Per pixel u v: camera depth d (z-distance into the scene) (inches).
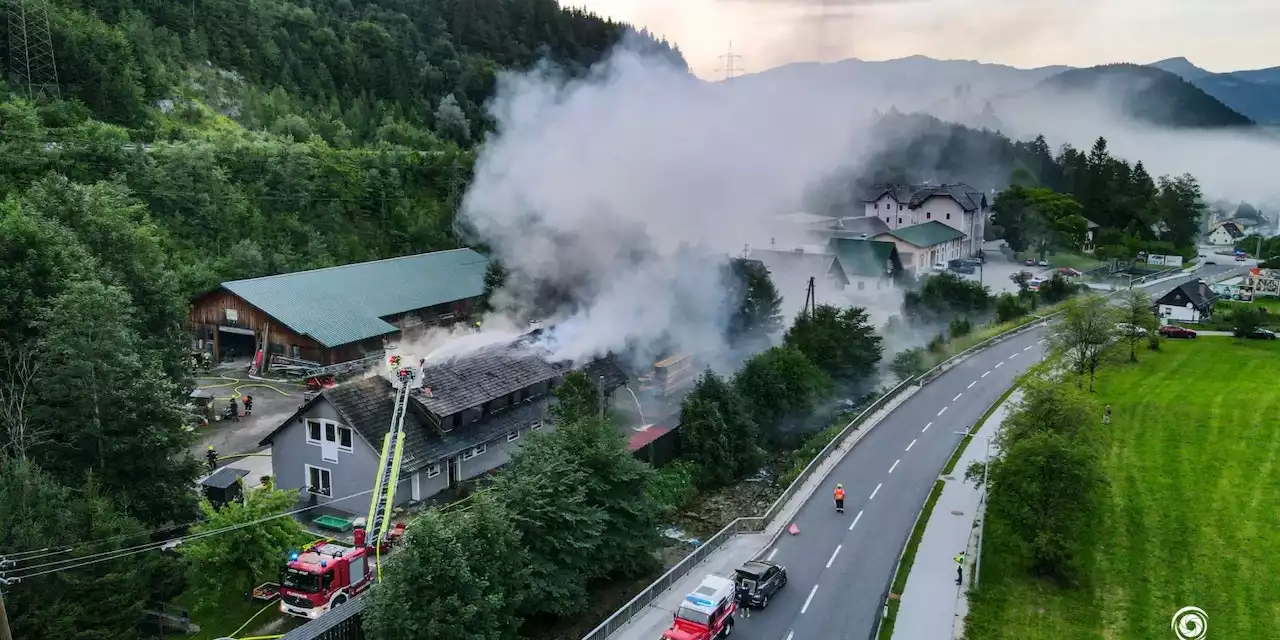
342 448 1587.1
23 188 2623.0
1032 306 3577.8
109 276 1700.3
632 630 1206.3
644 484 1414.9
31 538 1050.7
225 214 3144.7
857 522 1621.6
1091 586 1380.4
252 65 4815.5
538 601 1193.4
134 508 1374.3
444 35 6043.3
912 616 1267.2
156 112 3784.5
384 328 2613.2
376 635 1007.6
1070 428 1438.2
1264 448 1957.4
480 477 1739.7
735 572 1314.0
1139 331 2886.3
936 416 2261.3
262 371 2495.1
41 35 3444.9
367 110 4945.9
